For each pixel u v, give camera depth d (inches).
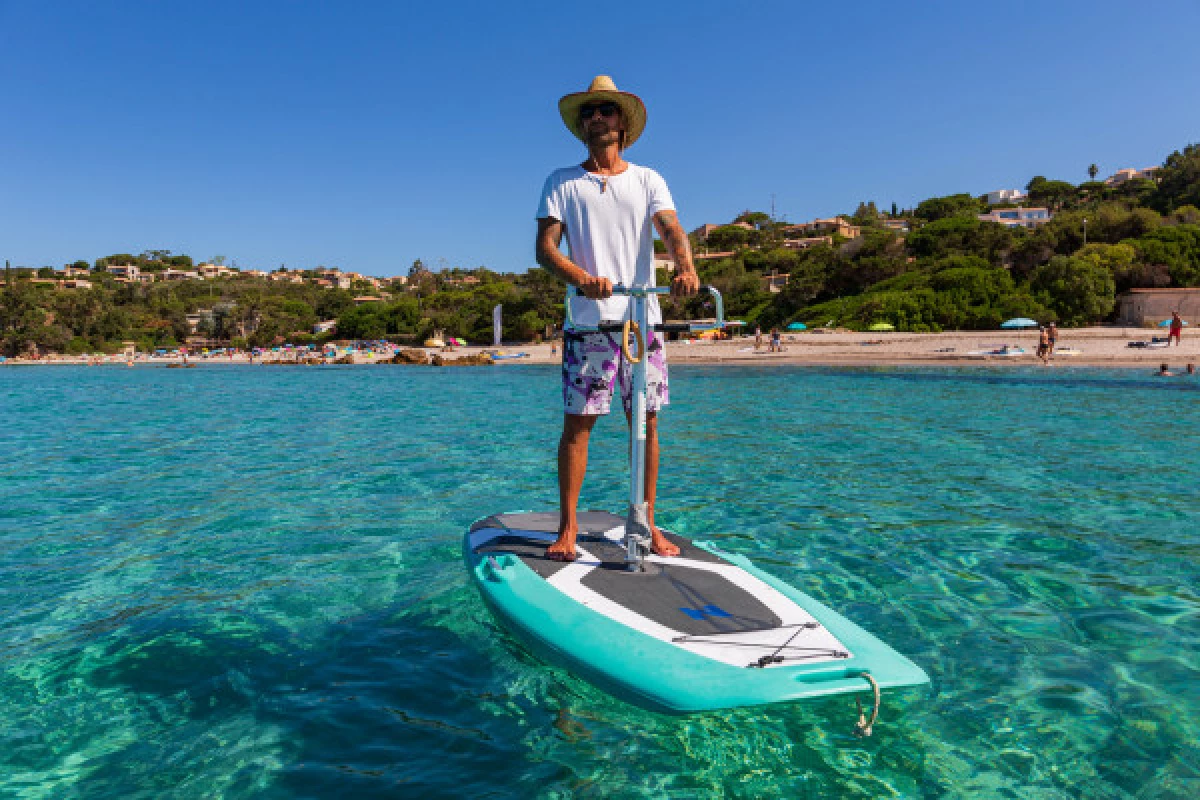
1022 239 2527.1
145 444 396.5
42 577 164.9
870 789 80.7
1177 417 466.3
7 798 82.0
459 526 206.8
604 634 102.9
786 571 160.7
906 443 359.9
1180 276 2059.5
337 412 609.9
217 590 154.9
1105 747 88.3
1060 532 191.3
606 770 85.7
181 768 88.2
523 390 940.0
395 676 112.3
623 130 139.3
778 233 4872.0
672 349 1940.2
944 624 129.6
